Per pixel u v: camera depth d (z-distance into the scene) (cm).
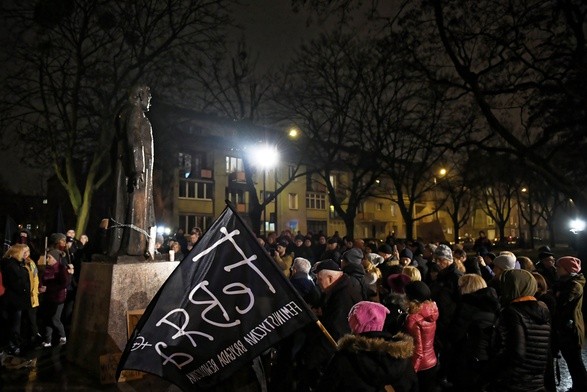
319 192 5612
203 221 4597
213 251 343
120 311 630
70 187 2102
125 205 716
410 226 2731
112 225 702
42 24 1922
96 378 615
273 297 335
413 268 591
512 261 613
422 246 1284
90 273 691
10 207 4859
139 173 685
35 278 838
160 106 2700
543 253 953
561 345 616
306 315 332
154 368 326
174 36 2084
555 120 1451
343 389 297
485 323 460
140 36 2047
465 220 5197
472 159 2764
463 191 4225
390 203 6562
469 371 462
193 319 332
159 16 2058
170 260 732
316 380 469
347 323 452
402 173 2800
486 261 1083
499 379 385
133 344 322
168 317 329
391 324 566
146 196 696
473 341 461
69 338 710
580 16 1212
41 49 1959
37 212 4906
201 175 4588
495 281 620
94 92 2069
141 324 325
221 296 336
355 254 624
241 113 2509
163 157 3831
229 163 4828
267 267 339
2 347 773
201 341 330
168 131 3284
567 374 726
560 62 1278
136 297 644
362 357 295
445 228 7994
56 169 2108
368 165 2655
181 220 4459
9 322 765
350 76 2430
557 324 617
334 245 1316
